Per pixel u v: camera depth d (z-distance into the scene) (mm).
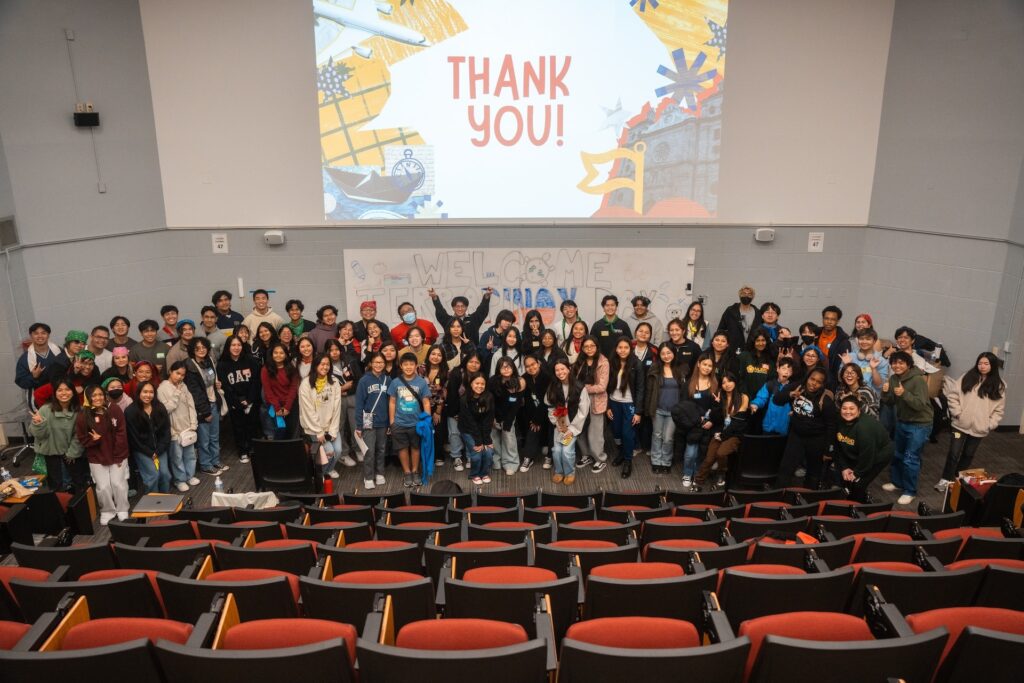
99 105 9711
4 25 8789
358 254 10977
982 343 9742
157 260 10633
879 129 10734
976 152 9523
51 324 9594
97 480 7336
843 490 7051
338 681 3004
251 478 8594
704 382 8094
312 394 8109
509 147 10719
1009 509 6551
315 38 10297
